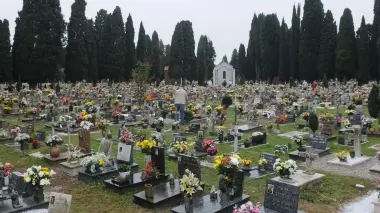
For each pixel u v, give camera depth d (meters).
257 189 13.19
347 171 15.72
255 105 36.91
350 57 70.38
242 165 15.30
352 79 71.38
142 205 11.62
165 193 11.95
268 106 38.38
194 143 18.64
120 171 13.04
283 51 82.69
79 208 11.48
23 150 19.39
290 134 24.94
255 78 96.94
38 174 11.30
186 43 88.75
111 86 59.50
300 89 56.31
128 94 45.94
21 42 59.94
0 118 32.47
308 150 17.47
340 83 65.75
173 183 12.67
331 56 73.69
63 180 14.32
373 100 30.42
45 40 59.19
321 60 73.88
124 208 11.46
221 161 11.47
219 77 91.75
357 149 18.02
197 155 17.55
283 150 18.61
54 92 44.00
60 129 25.73
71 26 66.44
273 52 85.31
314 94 46.50
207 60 108.38
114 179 13.16
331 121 24.92
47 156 17.31
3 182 12.77
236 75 110.12
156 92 50.09
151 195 11.52
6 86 59.31
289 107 35.69
